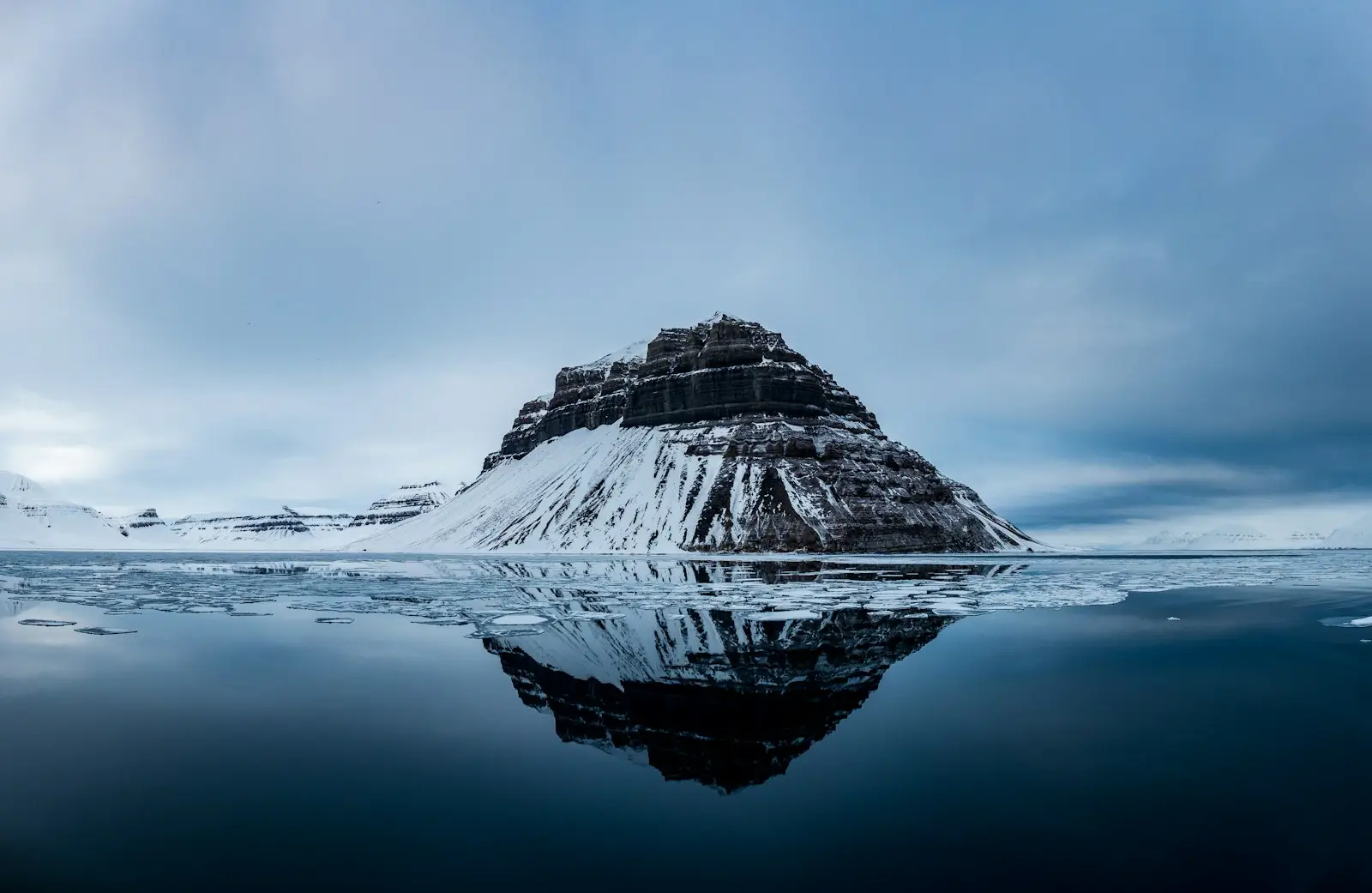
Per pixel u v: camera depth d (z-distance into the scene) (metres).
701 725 19.83
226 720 20.14
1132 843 12.71
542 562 124.75
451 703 21.97
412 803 14.50
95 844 12.52
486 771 16.28
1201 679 25.33
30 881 11.19
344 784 15.55
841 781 15.73
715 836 12.97
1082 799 14.69
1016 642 32.84
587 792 15.17
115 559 151.12
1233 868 11.83
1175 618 41.16
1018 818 13.67
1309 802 14.55
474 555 169.12
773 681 24.98
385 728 19.50
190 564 123.69
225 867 11.70
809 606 46.09
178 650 30.66
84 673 26.09
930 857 12.14
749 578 73.94
